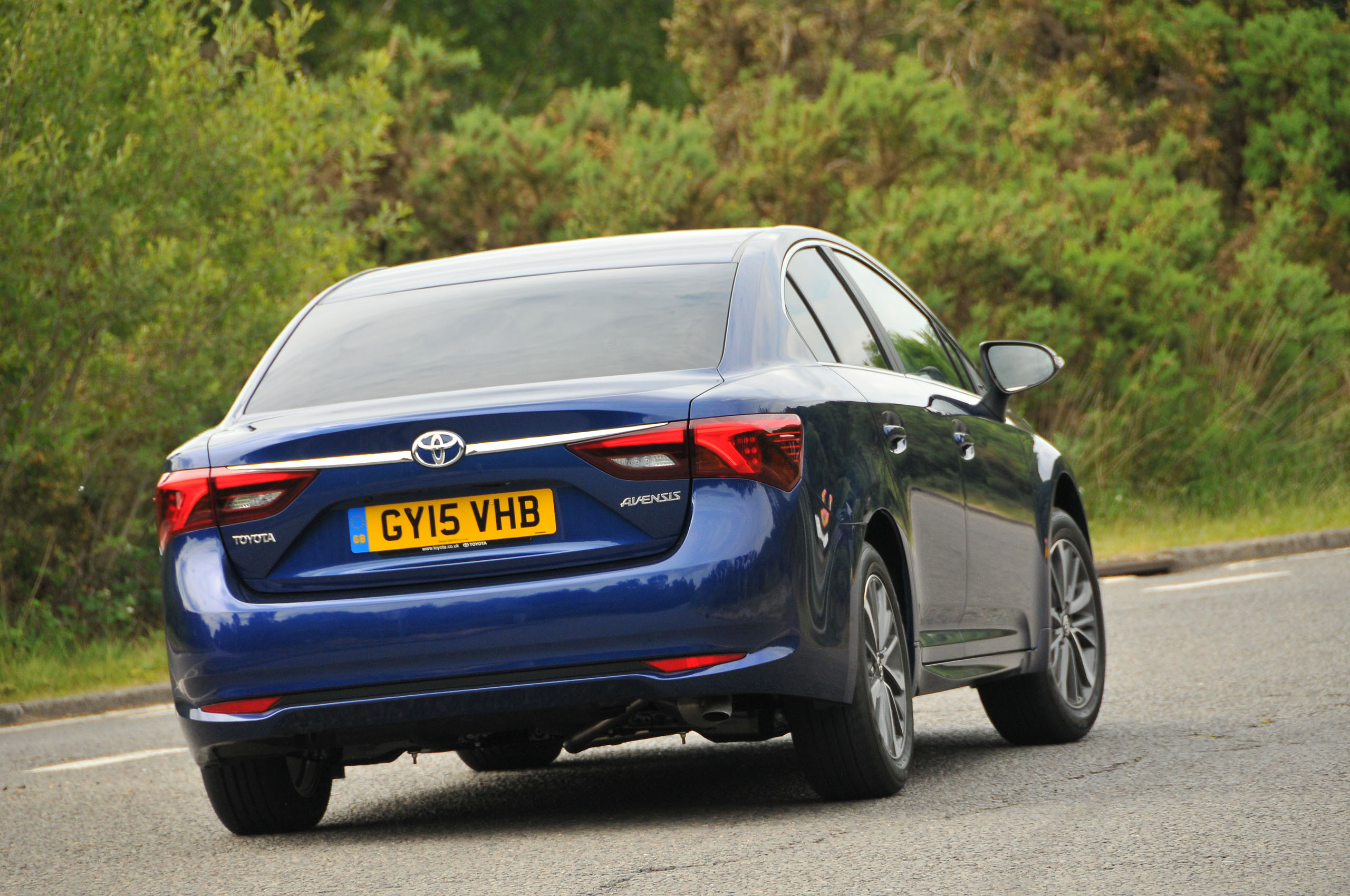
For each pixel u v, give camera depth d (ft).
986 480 63.72
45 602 138.51
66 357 139.85
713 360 51.55
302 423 50.62
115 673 125.18
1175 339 209.46
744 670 47.65
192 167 146.41
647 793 60.54
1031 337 197.98
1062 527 70.33
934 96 236.02
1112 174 241.96
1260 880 40.24
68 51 139.74
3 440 139.74
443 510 48.83
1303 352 209.67
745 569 47.52
